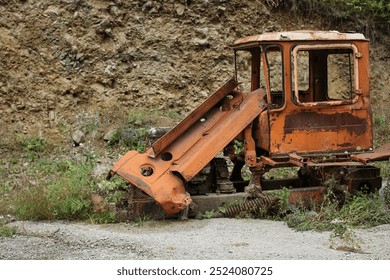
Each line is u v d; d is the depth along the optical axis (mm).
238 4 16406
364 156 10445
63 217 10578
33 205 10609
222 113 10719
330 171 10656
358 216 9828
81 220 10500
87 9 15023
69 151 13852
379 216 9867
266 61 10477
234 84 10711
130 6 15438
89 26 14992
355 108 10695
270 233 9289
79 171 12680
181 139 10492
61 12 14852
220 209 10336
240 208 10320
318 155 10555
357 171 10727
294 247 8445
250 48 11312
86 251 8453
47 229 9734
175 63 15555
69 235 9312
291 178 11680
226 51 16031
